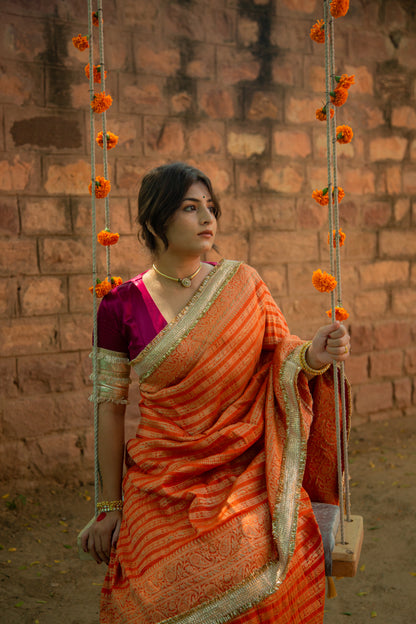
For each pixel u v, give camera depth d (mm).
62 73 4527
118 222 4770
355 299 5945
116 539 2102
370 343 6047
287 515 1888
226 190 5227
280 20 5387
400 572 3428
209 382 2027
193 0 4988
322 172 5695
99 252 4719
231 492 1921
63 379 4625
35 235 4492
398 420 6180
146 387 2119
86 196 4656
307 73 5555
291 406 2064
